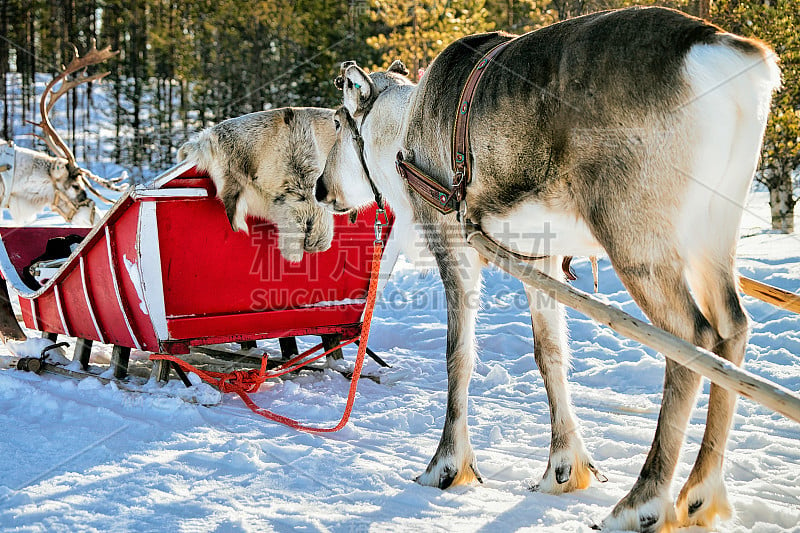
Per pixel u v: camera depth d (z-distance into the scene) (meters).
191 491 3.43
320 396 5.17
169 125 33.06
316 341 7.12
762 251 9.13
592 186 2.89
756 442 4.11
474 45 3.58
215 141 4.82
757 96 2.72
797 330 6.25
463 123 3.30
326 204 4.64
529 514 3.21
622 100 2.80
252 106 30.14
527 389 5.37
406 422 4.63
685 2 12.06
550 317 3.60
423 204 3.71
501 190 3.21
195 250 4.93
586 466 3.54
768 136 10.73
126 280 4.99
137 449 3.98
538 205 3.10
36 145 33.97
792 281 7.09
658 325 2.83
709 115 2.70
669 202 2.76
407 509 3.28
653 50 2.78
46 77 46.88
